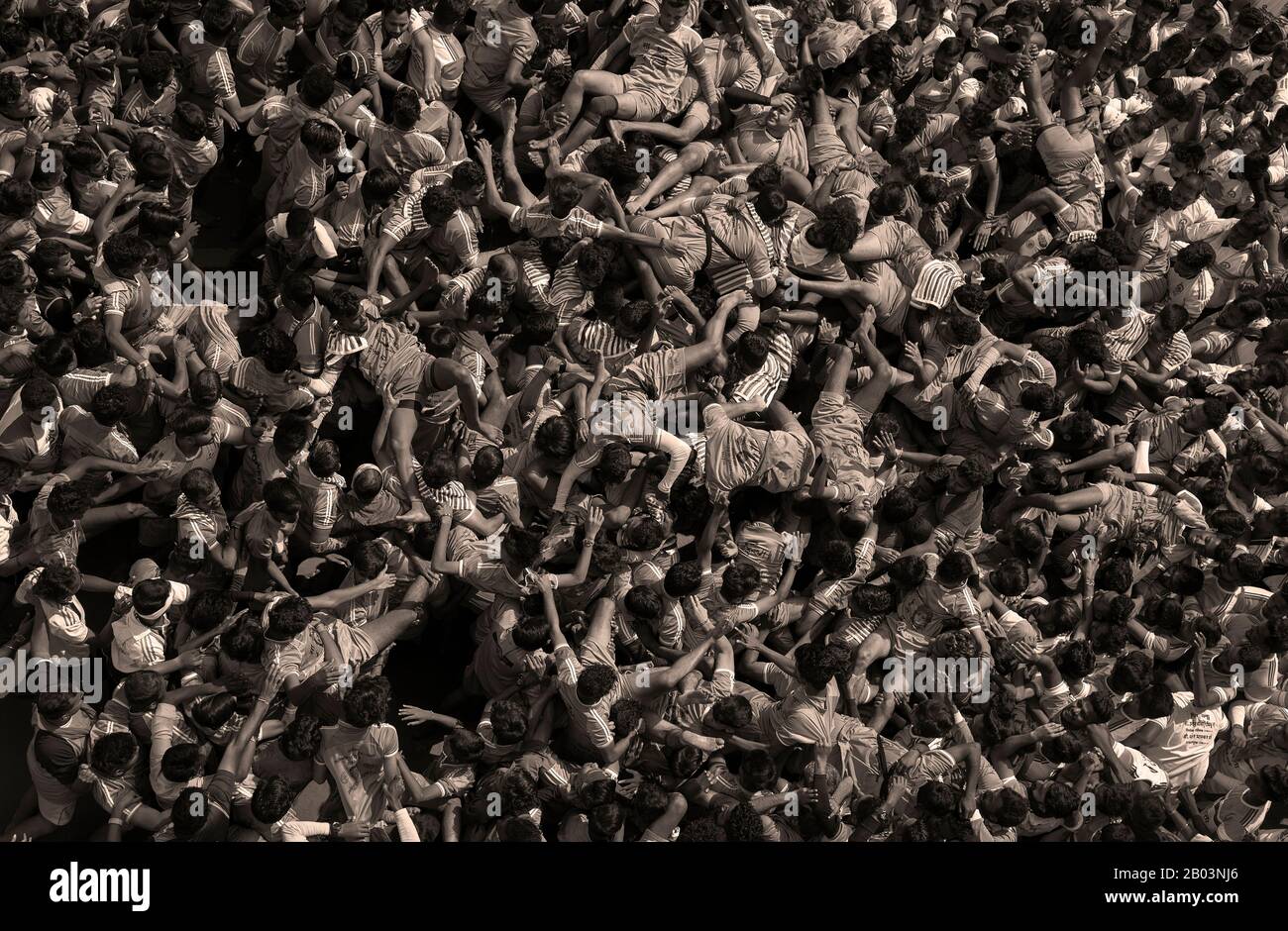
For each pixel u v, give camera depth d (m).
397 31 6.99
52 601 5.73
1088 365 7.19
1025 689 6.57
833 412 6.75
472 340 6.66
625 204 6.92
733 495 7.19
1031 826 6.34
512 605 6.21
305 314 6.05
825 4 7.83
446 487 6.12
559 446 6.05
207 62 6.77
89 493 5.90
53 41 6.90
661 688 6.00
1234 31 8.84
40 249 6.15
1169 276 7.66
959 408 6.98
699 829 5.73
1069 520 7.05
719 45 7.53
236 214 7.52
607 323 6.62
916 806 5.95
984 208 8.16
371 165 6.90
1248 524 7.00
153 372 6.14
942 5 8.02
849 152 7.54
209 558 6.16
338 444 7.07
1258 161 8.07
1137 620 6.93
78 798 6.17
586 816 5.87
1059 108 8.24
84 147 6.30
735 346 6.74
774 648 6.75
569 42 8.02
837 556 6.29
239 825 5.51
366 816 5.78
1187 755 6.54
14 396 6.14
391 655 6.84
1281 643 6.56
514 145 7.52
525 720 5.79
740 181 7.12
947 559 6.18
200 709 5.56
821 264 6.74
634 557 6.38
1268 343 7.74
